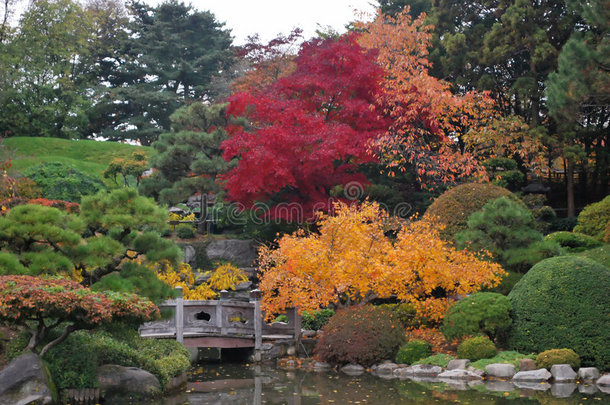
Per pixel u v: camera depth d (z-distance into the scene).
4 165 16.78
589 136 20.91
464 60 22.06
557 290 10.81
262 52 27.34
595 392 9.08
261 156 16.72
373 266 12.21
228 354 14.53
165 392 9.91
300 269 12.88
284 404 8.92
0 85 32.34
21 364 8.36
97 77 40.41
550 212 19.64
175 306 13.08
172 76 37.91
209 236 21.28
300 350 13.65
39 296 8.23
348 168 19.25
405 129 19.33
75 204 16.81
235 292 18.58
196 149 20.20
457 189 15.60
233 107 18.08
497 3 23.22
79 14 37.75
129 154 32.00
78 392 9.08
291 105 17.77
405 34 20.55
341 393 9.59
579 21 21.81
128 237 10.88
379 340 11.91
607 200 16.72
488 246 13.30
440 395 9.16
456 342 12.28
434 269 12.30
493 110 20.42
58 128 35.62
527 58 23.62
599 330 10.27
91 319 8.53
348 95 18.94
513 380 10.15
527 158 21.17
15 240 9.57
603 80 15.13
